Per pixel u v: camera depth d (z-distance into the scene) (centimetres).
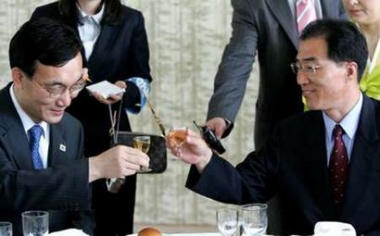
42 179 240
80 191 241
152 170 309
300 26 326
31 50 236
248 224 235
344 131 261
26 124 253
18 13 488
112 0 366
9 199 241
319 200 264
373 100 267
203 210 498
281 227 292
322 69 253
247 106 487
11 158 249
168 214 499
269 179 277
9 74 494
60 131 263
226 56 332
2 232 224
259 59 339
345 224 240
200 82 488
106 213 371
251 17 329
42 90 239
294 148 270
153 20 484
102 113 361
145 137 307
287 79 332
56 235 237
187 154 265
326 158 264
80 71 243
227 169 269
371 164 258
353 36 254
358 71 257
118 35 367
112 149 245
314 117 269
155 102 492
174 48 486
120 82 356
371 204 258
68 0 362
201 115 491
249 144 491
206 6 480
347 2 308
